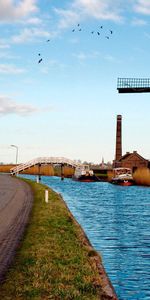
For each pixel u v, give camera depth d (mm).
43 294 10008
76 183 109000
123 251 22453
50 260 13641
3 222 23344
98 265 14453
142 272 17969
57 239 17938
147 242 25234
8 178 93188
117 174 103750
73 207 46781
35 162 116000
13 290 10289
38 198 40219
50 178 144875
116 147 117688
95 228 30938
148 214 40500
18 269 12320
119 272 17906
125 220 35688
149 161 109750
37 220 24156
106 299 10430
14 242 16953
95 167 153000
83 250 16250
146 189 83312
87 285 10961
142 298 14422
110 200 57094
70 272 12250
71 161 120688
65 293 10047
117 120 118250
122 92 65812
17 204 34062
